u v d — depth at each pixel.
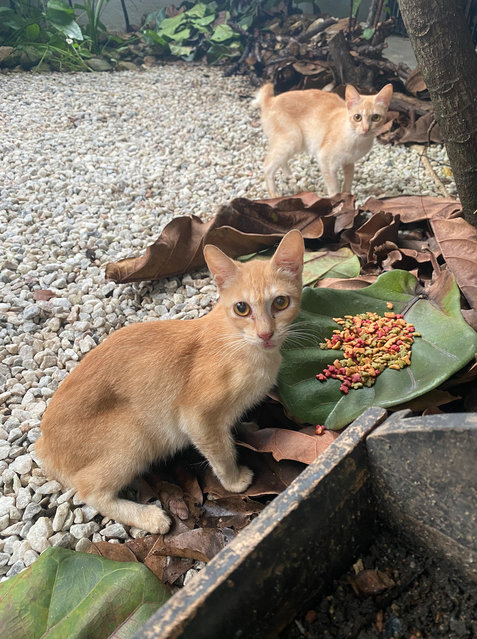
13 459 0.58
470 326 0.58
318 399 0.55
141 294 0.81
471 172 0.76
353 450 0.38
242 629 0.34
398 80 1.43
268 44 1.70
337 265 0.73
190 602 0.30
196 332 0.52
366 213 0.87
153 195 1.07
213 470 0.52
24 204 1.03
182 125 1.39
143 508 0.50
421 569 0.40
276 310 0.49
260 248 0.82
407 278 0.65
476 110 0.73
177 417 0.52
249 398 0.51
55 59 1.80
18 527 0.51
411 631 0.38
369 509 0.41
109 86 1.66
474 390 0.56
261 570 0.34
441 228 0.72
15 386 0.65
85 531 0.50
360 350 0.58
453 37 0.69
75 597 0.42
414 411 0.54
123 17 2.14
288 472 0.52
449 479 0.37
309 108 1.07
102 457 0.50
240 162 1.20
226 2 2.01
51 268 0.85
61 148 1.25
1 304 0.77
